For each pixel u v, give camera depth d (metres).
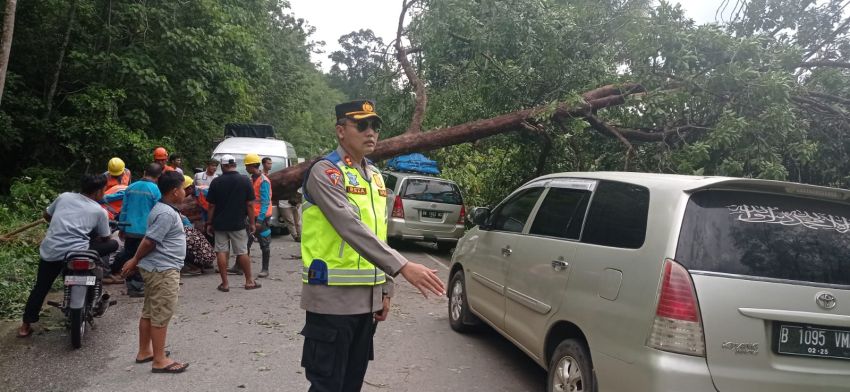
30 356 4.51
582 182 4.06
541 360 3.89
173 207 4.30
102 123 12.02
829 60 8.19
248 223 7.21
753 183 2.95
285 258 9.50
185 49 13.32
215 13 14.03
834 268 2.84
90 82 12.98
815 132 7.88
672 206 2.97
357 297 2.61
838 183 7.98
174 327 5.39
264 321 5.68
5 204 9.95
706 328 2.64
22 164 12.66
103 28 12.92
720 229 2.86
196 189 8.47
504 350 5.15
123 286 7.04
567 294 3.57
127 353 4.64
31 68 12.76
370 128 2.66
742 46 7.22
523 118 8.88
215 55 13.99
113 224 6.30
